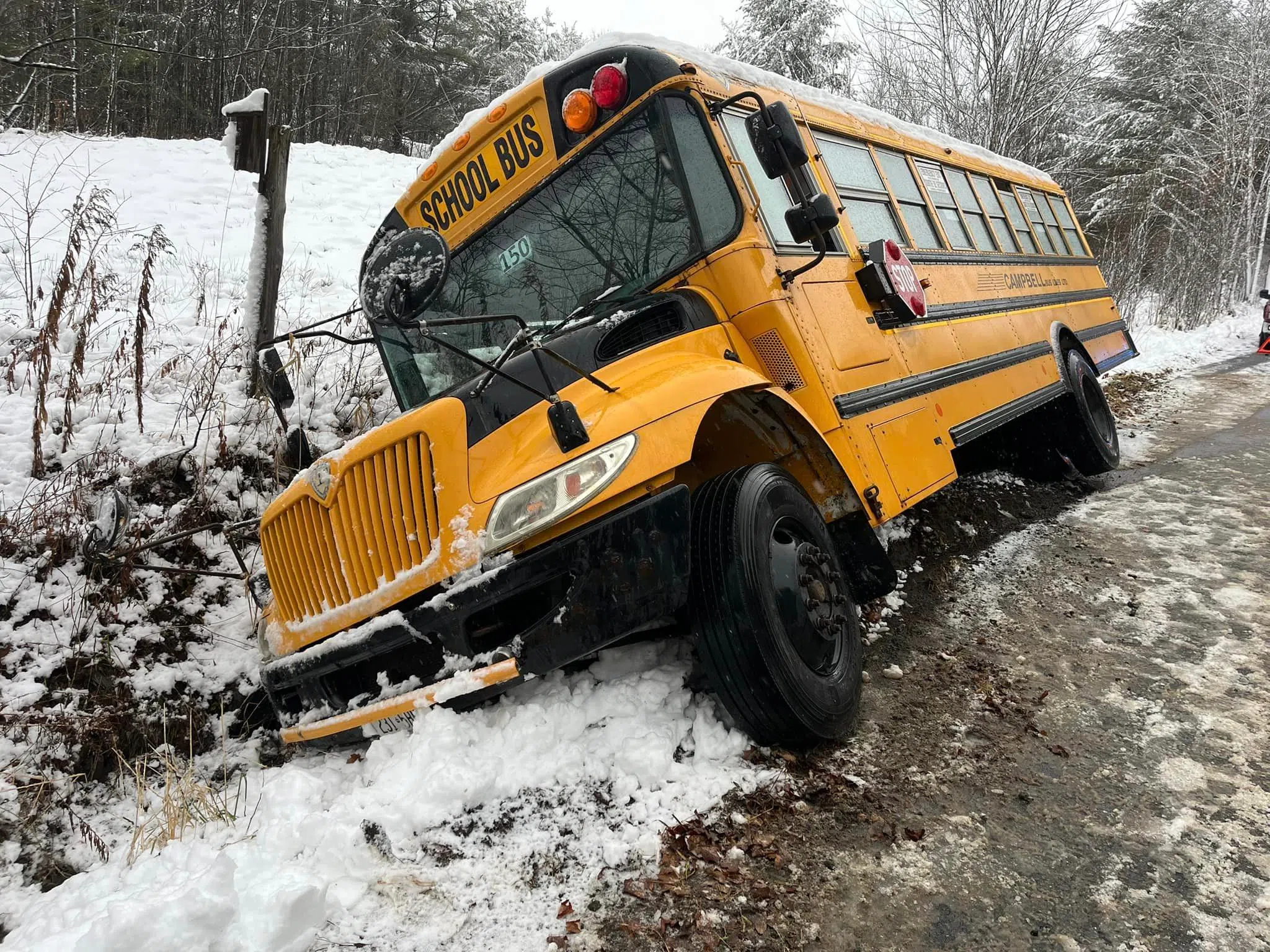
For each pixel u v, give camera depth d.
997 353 5.93
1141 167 27.19
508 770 2.69
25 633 3.68
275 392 3.98
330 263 9.77
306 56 23.30
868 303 4.27
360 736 3.05
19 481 4.47
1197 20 26.81
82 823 2.87
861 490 3.52
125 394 5.37
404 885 2.35
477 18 35.44
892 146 5.71
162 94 22.08
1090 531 5.41
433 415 2.79
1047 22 16.66
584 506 2.51
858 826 2.57
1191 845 2.45
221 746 3.64
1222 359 15.34
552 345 3.17
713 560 2.71
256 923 2.10
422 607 2.68
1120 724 3.13
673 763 2.75
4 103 15.47
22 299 6.84
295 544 3.17
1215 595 4.27
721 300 3.39
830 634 3.00
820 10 22.69
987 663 3.65
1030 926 2.18
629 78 3.49
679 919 2.21
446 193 3.89
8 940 2.31
